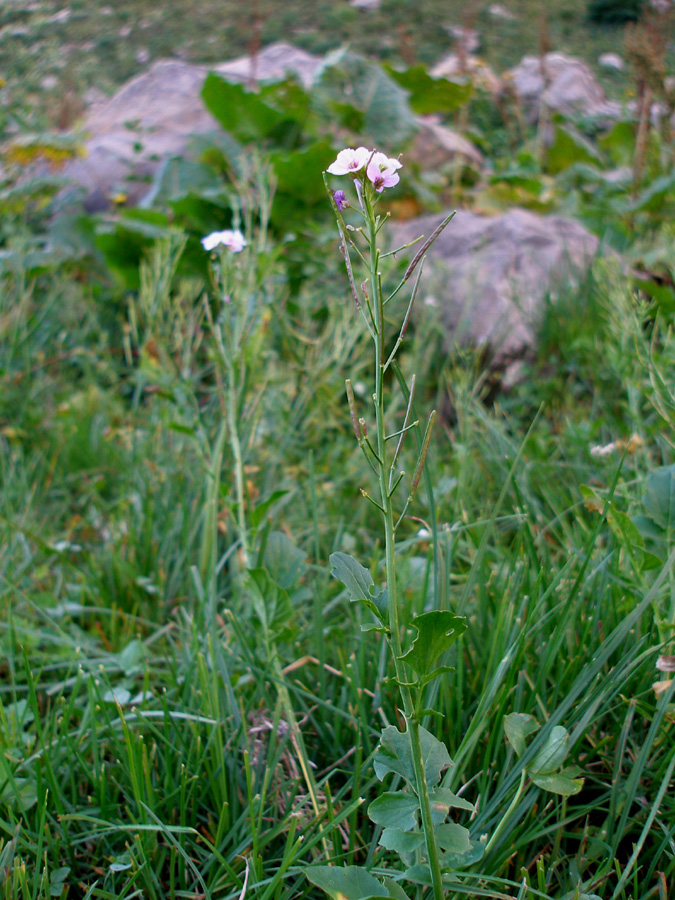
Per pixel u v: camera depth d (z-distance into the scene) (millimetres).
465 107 5969
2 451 2697
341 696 1539
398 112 4973
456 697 1426
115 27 12195
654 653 1371
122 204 5305
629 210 4160
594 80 7988
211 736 1349
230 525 2172
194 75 6121
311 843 1137
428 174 5203
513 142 6395
